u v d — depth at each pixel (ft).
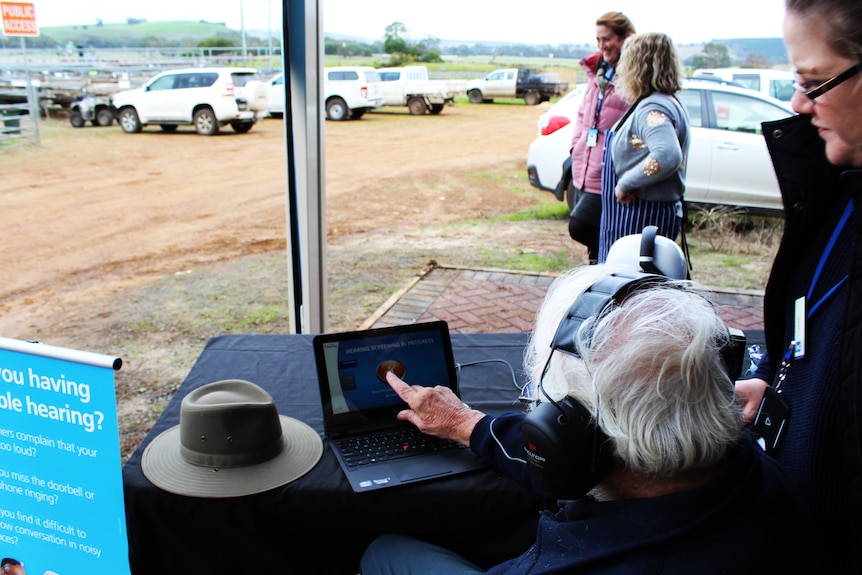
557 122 21.31
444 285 16.26
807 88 3.45
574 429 2.90
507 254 19.94
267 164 38.91
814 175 4.02
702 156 20.27
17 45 48.42
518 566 3.25
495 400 5.70
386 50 94.89
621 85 10.45
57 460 4.42
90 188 31.81
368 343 5.32
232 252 21.53
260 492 4.38
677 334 2.86
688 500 2.81
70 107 52.11
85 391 4.22
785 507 3.05
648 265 5.49
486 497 4.54
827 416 3.63
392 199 30.09
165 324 14.73
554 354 3.13
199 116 49.26
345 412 5.13
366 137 51.55
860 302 3.22
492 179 35.55
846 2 3.10
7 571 4.80
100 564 4.54
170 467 4.57
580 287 3.29
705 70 33.32
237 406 4.53
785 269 4.32
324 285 10.47
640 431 2.76
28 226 24.84
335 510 4.49
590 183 12.80
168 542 4.54
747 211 20.35
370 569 4.58
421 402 4.99
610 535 2.91
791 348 4.08
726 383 2.91
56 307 16.07
